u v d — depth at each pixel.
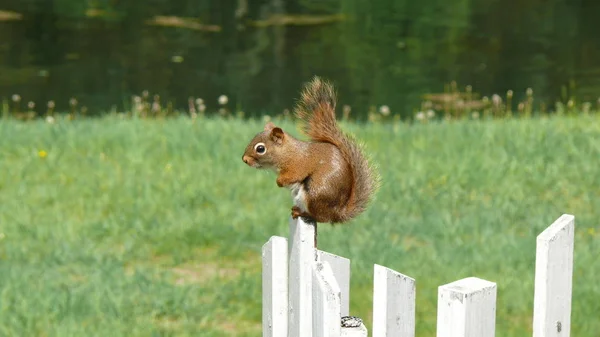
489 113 25.09
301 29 38.31
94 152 17.30
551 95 29.33
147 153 17.23
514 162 16.44
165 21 39.00
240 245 13.52
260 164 6.57
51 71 31.61
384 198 15.08
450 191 15.39
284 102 28.98
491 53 34.59
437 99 28.72
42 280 12.23
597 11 40.97
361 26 38.88
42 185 15.67
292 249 5.24
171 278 12.45
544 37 36.72
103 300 11.60
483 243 13.41
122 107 28.00
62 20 38.59
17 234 13.72
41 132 18.41
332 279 4.70
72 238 13.61
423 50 35.16
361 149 6.33
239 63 33.44
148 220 14.20
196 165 16.62
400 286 4.64
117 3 41.94
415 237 13.81
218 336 10.84
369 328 11.03
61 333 10.64
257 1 43.09
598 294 11.70
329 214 6.33
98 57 33.56
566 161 16.58
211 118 20.84
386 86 30.30
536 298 4.85
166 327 11.05
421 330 10.95
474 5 42.56
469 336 4.36
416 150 17.41
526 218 14.36
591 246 13.25
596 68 32.34
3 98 28.27
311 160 6.36
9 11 39.81
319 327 4.74
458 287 4.38
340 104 28.25
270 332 5.51
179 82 30.98
